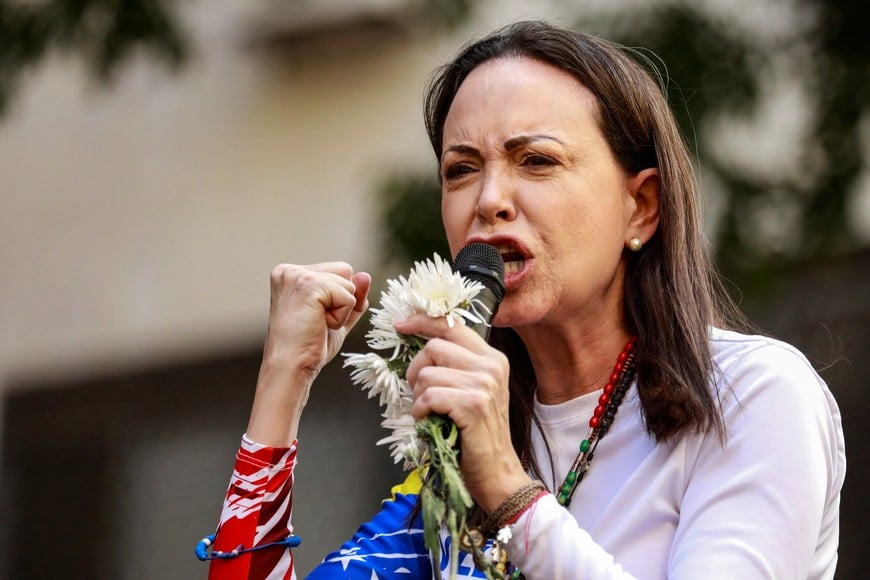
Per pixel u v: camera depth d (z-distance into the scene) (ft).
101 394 89.71
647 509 23.45
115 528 86.79
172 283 89.51
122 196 91.20
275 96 88.99
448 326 21.49
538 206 24.29
